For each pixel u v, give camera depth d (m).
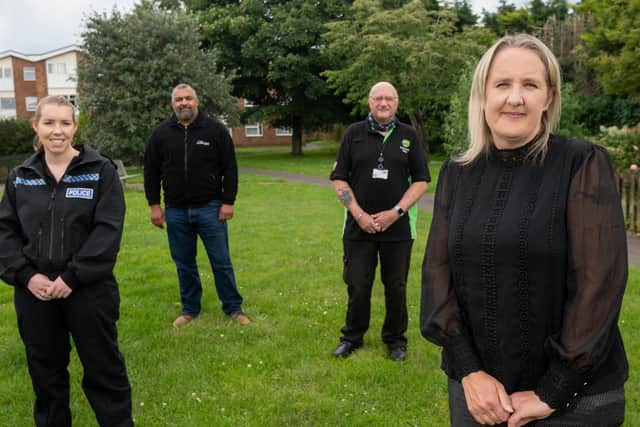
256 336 4.75
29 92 48.47
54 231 3.02
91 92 20.02
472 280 1.81
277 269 6.86
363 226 4.07
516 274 1.72
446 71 21.69
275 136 46.97
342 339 4.43
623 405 1.71
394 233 4.16
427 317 1.91
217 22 27.36
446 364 1.93
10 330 4.94
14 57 47.72
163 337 4.70
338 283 6.24
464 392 1.84
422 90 21.86
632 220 8.62
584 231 1.63
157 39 20.56
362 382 3.91
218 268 5.05
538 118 1.76
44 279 2.95
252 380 3.95
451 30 22.64
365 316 4.36
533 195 1.73
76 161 3.08
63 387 3.20
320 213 11.08
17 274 2.95
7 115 48.34
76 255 2.98
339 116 30.17
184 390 3.81
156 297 5.83
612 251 1.61
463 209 1.86
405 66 22.02
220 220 4.98
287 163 24.95
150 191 5.06
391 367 4.09
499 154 1.84
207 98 21.86
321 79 27.83
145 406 3.61
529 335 1.72
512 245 1.71
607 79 13.80
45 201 3.04
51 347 3.09
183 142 4.78
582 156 1.71
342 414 3.50
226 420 3.42
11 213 3.07
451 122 15.95
